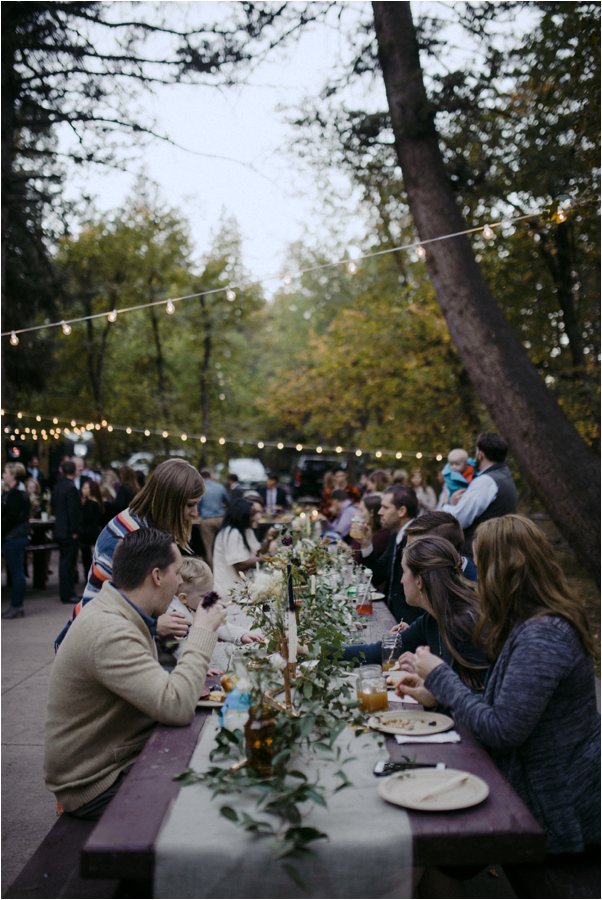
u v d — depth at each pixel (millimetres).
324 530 11344
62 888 2533
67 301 17703
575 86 9414
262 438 30156
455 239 8859
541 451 8531
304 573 3980
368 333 17984
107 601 3049
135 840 2055
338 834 2066
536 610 2766
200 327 28141
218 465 29797
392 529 6527
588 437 12812
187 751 2660
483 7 8609
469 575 4371
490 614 2842
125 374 29094
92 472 16016
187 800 2291
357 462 24625
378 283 20141
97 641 2895
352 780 2408
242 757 2500
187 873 2018
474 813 2182
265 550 8008
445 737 2764
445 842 2059
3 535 9672
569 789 2633
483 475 6742
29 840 3885
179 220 26047
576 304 13961
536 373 8742
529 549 2809
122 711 2961
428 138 8961
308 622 3547
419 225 9031
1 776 4699
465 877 2680
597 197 6879
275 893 2021
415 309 17062
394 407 17906
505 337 8758
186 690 2887
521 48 8969
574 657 2666
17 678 6844
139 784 2404
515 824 2111
